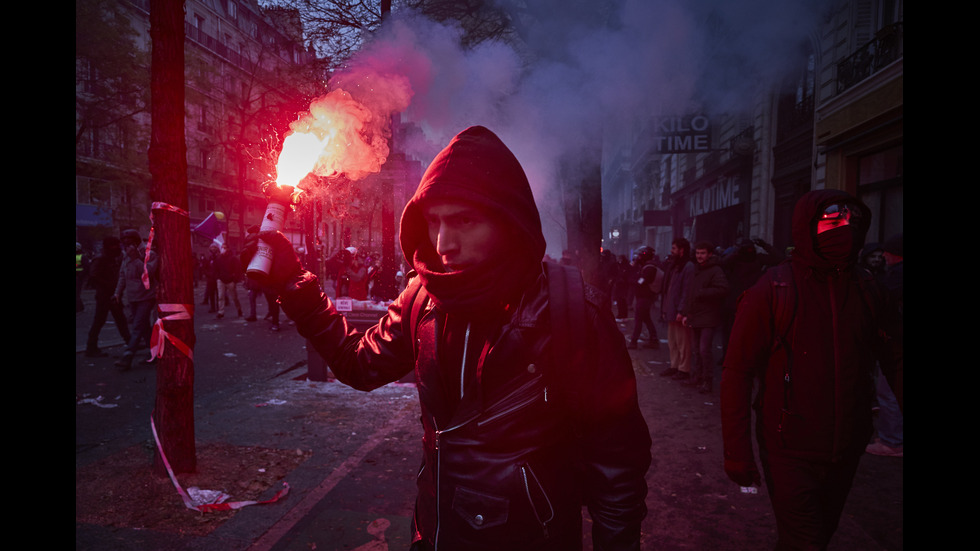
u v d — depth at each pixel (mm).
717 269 5777
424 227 1178
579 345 1015
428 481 1137
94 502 2947
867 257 5281
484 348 1023
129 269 6574
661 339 9719
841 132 10102
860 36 9531
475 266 981
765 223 13938
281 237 1269
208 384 6012
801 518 1794
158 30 3031
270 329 10328
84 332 9445
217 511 2908
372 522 2828
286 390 5621
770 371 1867
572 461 1088
